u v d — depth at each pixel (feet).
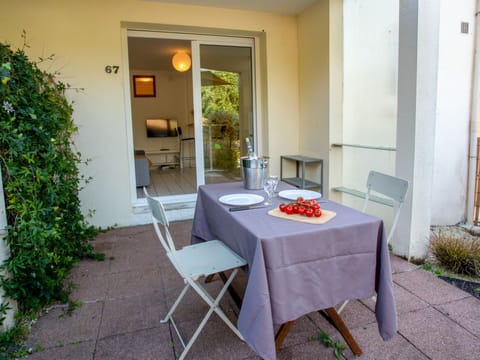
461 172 12.66
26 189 6.71
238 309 7.33
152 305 7.59
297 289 5.06
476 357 5.75
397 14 11.02
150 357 5.91
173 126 26.20
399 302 7.42
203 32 13.65
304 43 13.96
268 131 14.55
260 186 8.17
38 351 6.07
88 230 11.34
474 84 12.28
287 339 6.29
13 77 7.00
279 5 13.07
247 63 14.80
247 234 5.21
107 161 12.50
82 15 11.69
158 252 10.60
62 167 8.73
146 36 13.24
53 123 8.34
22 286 6.72
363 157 12.64
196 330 6.39
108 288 8.36
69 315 7.19
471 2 11.98
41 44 11.43
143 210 13.28
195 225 8.52
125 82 12.72
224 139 14.87
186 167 25.95
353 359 5.75
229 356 5.90
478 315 6.93
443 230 12.31
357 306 7.34
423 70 8.84
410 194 9.30
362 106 12.49
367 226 5.41
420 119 8.99
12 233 6.54
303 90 14.34
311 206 5.89
